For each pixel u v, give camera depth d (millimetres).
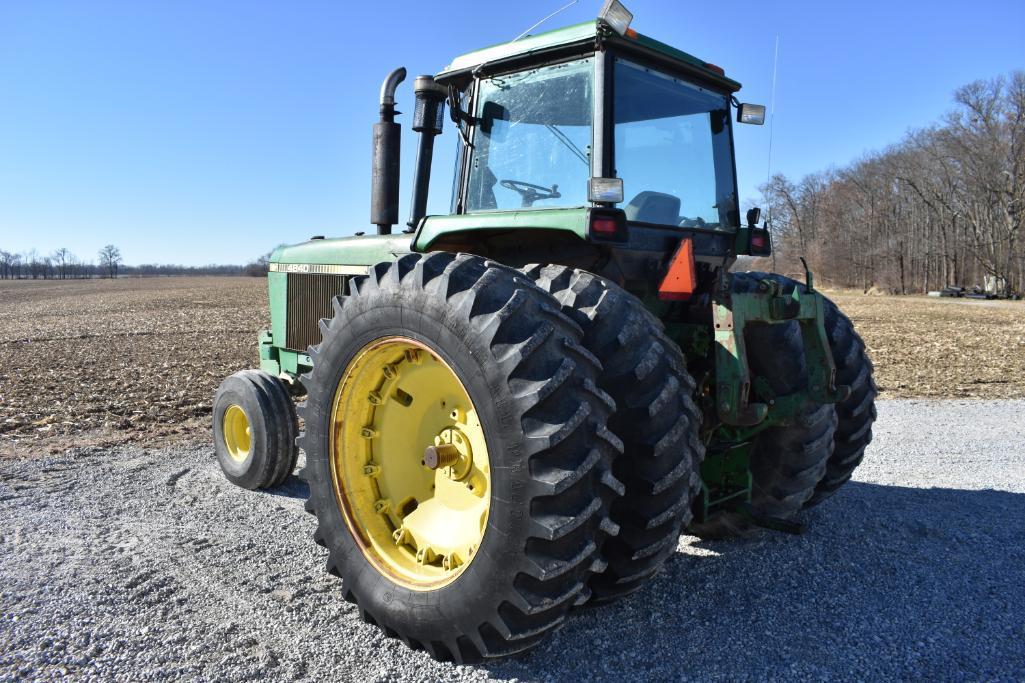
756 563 3508
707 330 3285
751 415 2912
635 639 2756
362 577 2791
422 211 3902
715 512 3523
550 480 2180
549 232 3041
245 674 2488
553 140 3154
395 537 2879
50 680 2443
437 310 2467
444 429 2805
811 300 3260
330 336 2926
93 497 4527
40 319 25422
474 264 2580
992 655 2643
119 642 2699
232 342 16234
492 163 3371
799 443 3555
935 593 3174
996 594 3166
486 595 2322
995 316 26141
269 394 4648
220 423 4930
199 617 2922
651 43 3141
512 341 2291
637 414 2455
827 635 2795
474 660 2488
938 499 4582
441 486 2807
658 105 3346
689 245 2893
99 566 3422
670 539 2543
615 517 2504
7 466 5289
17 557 3525
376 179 4125
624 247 3082
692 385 2660
